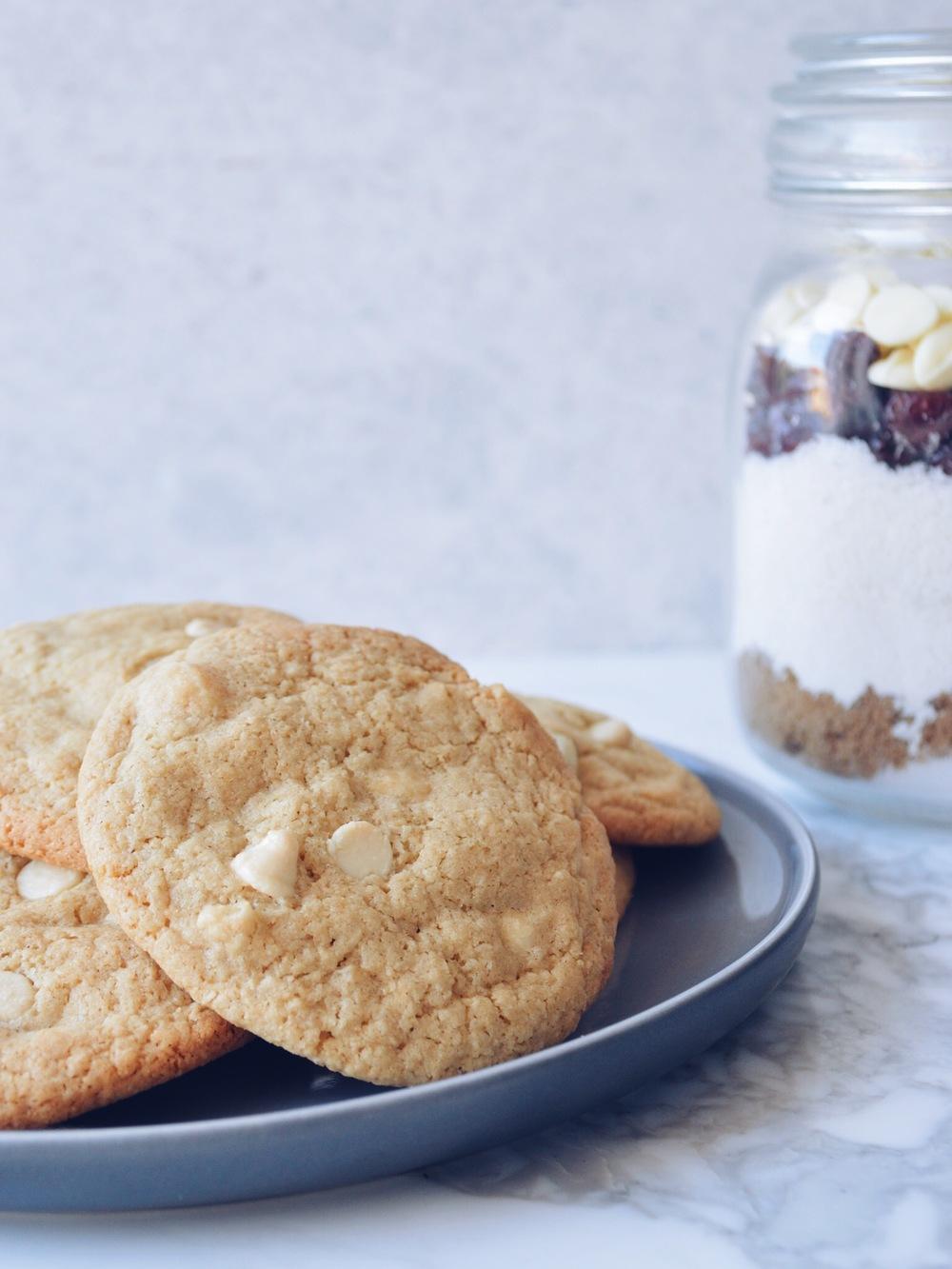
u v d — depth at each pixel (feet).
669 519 2.14
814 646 1.53
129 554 2.14
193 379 2.08
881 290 1.47
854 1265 1.12
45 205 2.02
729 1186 1.18
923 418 1.45
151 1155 1.11
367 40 1.98
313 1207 1.17
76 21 1.96
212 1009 1.19
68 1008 1.22
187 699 1.29
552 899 1.27
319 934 1.20
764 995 1.27
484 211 2.03
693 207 2.03
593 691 2.01
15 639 1.44
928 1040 1.31
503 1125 1.16
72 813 1.29
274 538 2.14
